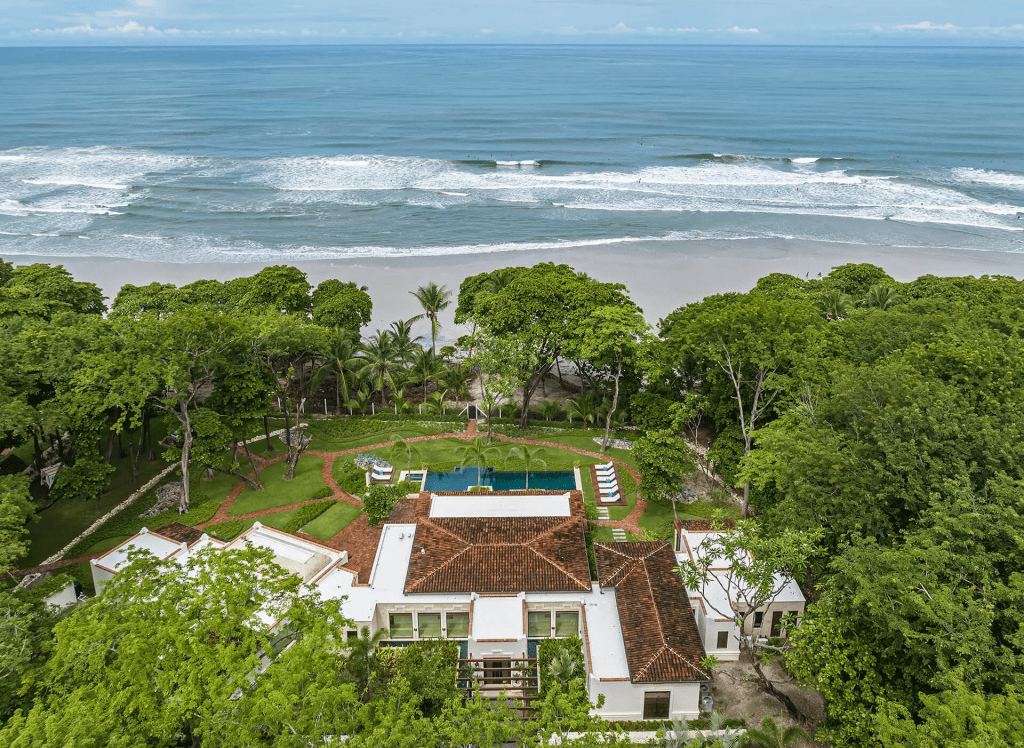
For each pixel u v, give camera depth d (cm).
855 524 3073
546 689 3150
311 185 12750
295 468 5116
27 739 2012
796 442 3475
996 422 3206
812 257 9312
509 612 3416
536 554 3650
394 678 2931
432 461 5228
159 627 2464
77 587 3844
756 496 4188
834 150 15750
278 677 2303
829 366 4238
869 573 2680
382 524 4184
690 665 3050
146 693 2253
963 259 9156
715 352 4534
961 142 16562
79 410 4069
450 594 3491
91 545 4238
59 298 5856
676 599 3403
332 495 4816
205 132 17950
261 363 4962
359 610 3434
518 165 14350
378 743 2162
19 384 4194
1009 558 2616
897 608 2528
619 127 18738
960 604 2448
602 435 5669
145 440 5238
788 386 4278
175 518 4491
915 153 15438
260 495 4806
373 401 6350
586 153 15500
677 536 4072
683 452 4488
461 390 6175
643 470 4497
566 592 3506
